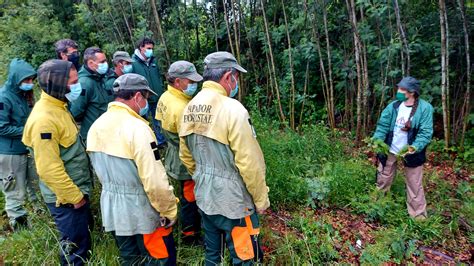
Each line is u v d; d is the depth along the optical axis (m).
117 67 4.01
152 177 2.17
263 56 7.44
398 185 4.36
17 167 3.38
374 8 5.18
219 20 7.38
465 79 5.83
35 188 3.60
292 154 5.11
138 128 2.20
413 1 5.84
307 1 6.03
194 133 2.40
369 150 5.53
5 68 7.64
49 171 2.34
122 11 6.96
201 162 2.44
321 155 5.08
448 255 3.37
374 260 3.19
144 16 7.13
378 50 5.79
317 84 7.02
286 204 4.04
